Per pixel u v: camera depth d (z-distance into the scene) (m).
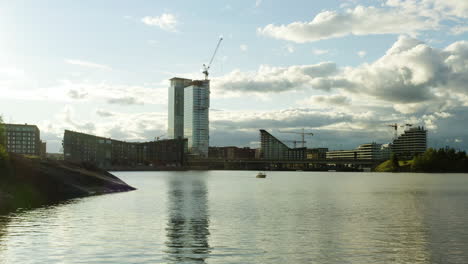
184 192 102.75
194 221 48.22
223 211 58.94
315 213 57.09
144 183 158.12
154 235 38.66
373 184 155.00
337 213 57.16
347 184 156.88
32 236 37.75
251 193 101.56
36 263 28.47
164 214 54.56
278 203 73.06
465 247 34.03
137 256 30.58
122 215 53.03
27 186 76.00
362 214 56.06
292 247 33.88
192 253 31.61
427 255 31.28
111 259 29.67
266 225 45.47
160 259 29.77
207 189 118.50
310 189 121.38
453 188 123.56
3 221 46.91
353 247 34.00
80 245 34.03
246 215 54.38
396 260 29.83
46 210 57.69
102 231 40.66
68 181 87.31
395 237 38.38
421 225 45.94
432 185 143.62
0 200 64.88
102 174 107.00
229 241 36.12
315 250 32.84
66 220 48.03
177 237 37.78
